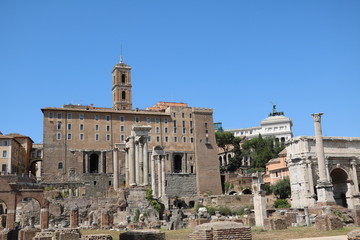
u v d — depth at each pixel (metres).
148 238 27.77
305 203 91.06
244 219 60.34
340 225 44.94
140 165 93.00
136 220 81.69
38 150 158.75
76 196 111.00
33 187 82.56
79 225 76.31
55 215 88.69
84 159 139.50
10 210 69.06
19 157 139.25
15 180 113.12
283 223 48.53
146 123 150.75
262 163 167.00
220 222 26.08
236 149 174.38
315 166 93.31
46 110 138.38
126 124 148.12
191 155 153.50
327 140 96.38
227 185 151.38
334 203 71.19
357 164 96.50
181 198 133.88
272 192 130.25
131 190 86.94
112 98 177.25
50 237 33.12
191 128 156.62
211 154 155.00
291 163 96.94
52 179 133.38
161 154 103.69
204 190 148.88
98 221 77.69
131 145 94.25
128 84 173.50
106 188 137.00
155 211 84.81
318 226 45.59
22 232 42.47
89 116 143.50
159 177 102.50
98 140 142.62
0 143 126.62
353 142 98.50
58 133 138.00
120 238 28.83
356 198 93.06
